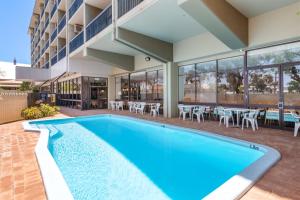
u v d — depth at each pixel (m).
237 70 8.05
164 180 3.59
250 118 6.68
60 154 5.03
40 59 27.52
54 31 19.39
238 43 6.77
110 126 8.77
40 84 28.05
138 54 12.61
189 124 7.86
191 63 9.85
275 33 6.17
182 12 6.59
